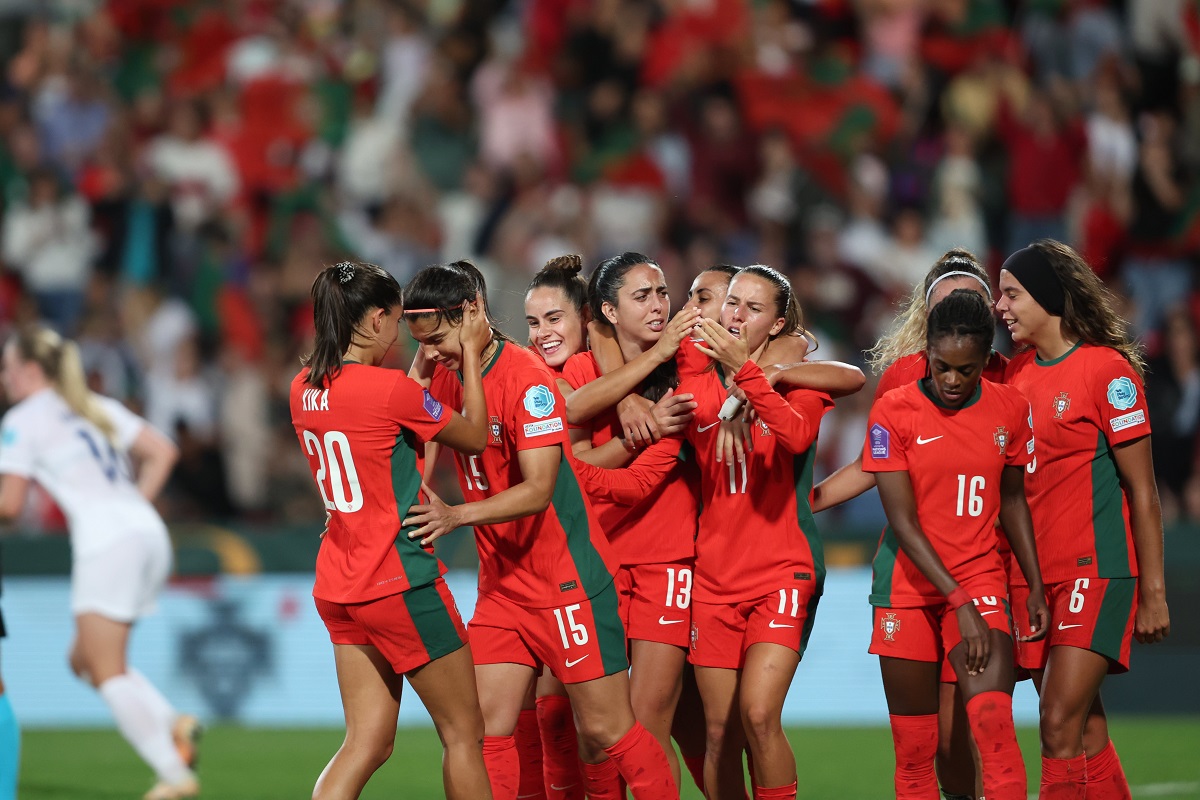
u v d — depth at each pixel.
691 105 49.50
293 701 33.38
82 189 48.19
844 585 32.94
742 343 16.20
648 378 17.88
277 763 27.44
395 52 52.12
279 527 34.16
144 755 22.88
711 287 18.19
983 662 15.38
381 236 47.69
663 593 17.33
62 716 33.59
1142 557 16.28
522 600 16.62
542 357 18.28
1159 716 32.12
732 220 47.75
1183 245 45.94
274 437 41.31
